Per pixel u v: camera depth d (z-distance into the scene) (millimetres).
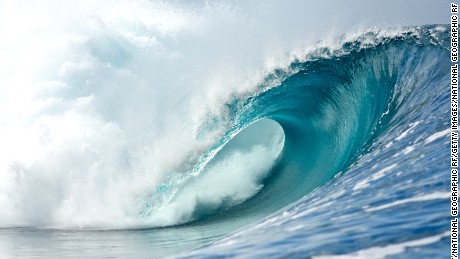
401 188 18797
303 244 15234
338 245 14414
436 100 29484
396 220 15391
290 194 38594
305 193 36250
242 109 41406
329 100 42000
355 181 22562
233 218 35656
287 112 44312
